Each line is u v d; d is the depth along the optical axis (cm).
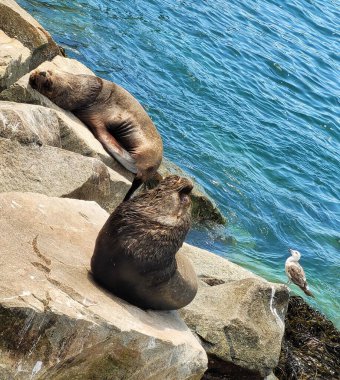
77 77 1547
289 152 2448
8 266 769
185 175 1805
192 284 919
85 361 761
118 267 830
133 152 1595
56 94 1513
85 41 2395
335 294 1808
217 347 1108
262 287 1170
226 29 3119
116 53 2439
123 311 826
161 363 839
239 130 2416
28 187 1101
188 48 2764
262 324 1147
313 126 2714
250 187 2128
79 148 1387
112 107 1594
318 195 2284
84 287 817
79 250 896
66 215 959
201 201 1786
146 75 2420
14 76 1491
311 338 1353
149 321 858
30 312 707
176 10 3038
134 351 799
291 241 1988
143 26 2734
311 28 3603
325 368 1300
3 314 698
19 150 1122
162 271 849
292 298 1435
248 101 2656
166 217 830
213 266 1383
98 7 2686
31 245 845
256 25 3334
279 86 2914
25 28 1753
